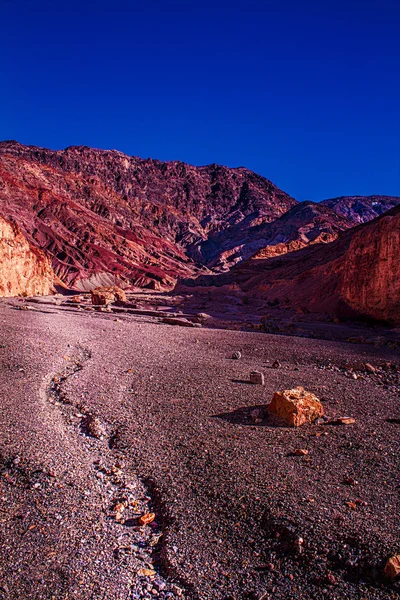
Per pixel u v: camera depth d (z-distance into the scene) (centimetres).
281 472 772
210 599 487
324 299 5194
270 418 1091
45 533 596
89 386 1363
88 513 654
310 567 527
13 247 6781
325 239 14488
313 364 1903
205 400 1250
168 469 800
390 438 952
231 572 530
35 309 4184
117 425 1031
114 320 3681
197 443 920
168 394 1311
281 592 493
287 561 542
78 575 518
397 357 2105
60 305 5281
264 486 717
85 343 2203
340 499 669
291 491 697
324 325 3869
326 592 488
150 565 549
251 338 2702
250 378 1491
